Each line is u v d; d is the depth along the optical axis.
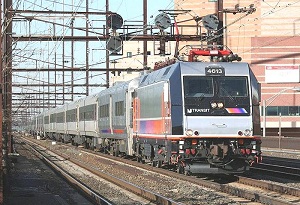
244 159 23.09
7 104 35.53
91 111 52.12
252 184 22.64
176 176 25.91
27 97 91.00
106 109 44.12
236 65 23.78
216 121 22.88
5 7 32.38
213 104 22.97
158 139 26.02
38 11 33.22
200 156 22.69
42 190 22.34
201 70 23.41
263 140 58.25
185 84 23.14
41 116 103.19
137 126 31.45
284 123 86.62
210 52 24.94
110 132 42.38
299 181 24.36
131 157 39.09
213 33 36.62
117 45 38.66
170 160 23.58
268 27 86.94
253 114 23.23
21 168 32.34
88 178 27.80
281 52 86.62
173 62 26.34
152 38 39.12
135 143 32.53
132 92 33.25
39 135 106.88
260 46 86.50
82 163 36.09
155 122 26.62
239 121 23.03
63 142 76.25
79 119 60.09
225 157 22.84
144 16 44.84
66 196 20.72
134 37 39.00
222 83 23.34
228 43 86.88
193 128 22.73
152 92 27.33
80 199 19.86
